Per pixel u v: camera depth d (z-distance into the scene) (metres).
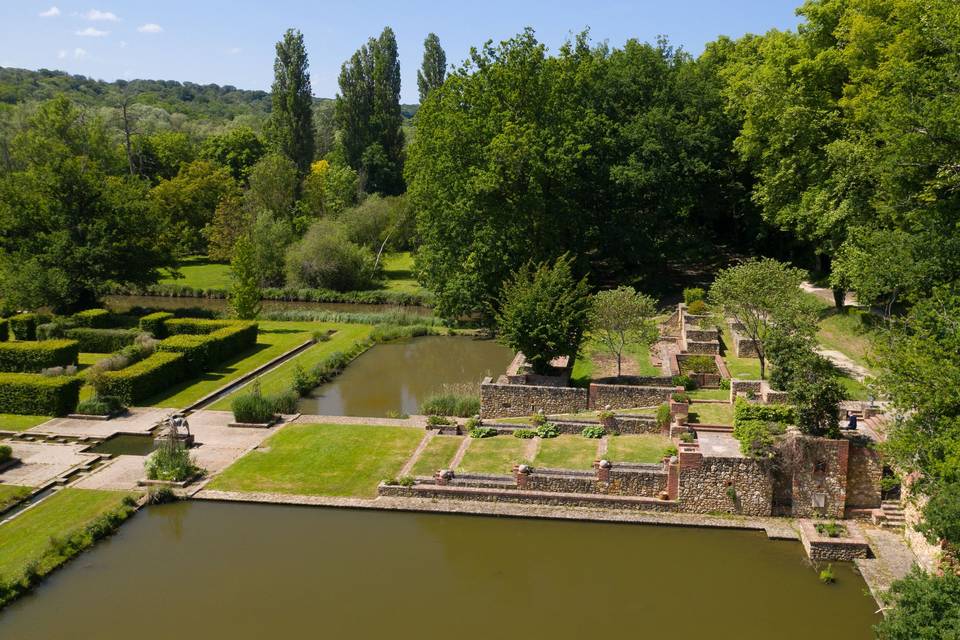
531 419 39.09
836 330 52.06
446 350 62.28
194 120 198.12
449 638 23.67
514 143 59.34
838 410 29.84
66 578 26.89
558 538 29.56
